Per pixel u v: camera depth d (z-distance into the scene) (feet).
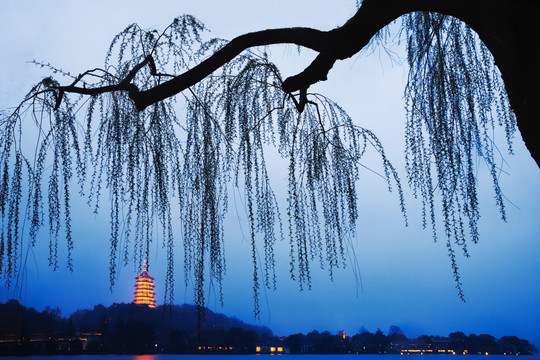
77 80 7.37
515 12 3.43
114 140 7.14
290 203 6.62
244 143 6.88
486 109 6.49
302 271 6.14
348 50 4.82
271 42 5.23
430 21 6.72
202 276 5.61
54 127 7.00
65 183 6.26
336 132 7.30
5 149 6.61
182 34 7.46
